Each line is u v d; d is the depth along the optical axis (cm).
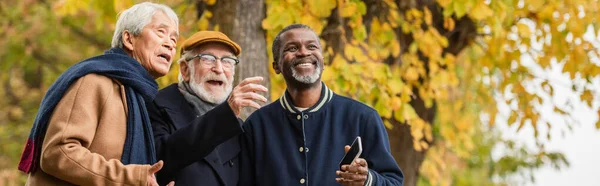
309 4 645
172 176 425
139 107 399
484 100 939
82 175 366
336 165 439
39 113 382
